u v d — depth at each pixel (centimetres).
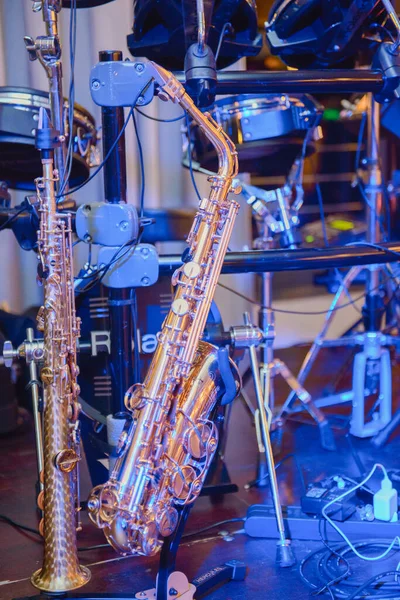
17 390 320
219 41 205
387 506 203
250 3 208
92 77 185
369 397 326
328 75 200
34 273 362
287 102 246
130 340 208
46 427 173
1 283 357
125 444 164
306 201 421
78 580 172
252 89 195
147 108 373
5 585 186
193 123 259
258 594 179
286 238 261
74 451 173
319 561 191
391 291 357
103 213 193
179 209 343
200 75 185
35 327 307
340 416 305
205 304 172
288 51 227
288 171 292
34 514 227
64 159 216
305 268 220
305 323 427
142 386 166
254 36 220
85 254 357
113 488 160
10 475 258
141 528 157
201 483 169
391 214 353
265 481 242
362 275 425
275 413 288
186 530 211
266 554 198
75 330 177
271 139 252
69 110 207
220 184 178
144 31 215
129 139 371
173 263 210
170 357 166
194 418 169
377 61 208
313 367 380
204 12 187
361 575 186
